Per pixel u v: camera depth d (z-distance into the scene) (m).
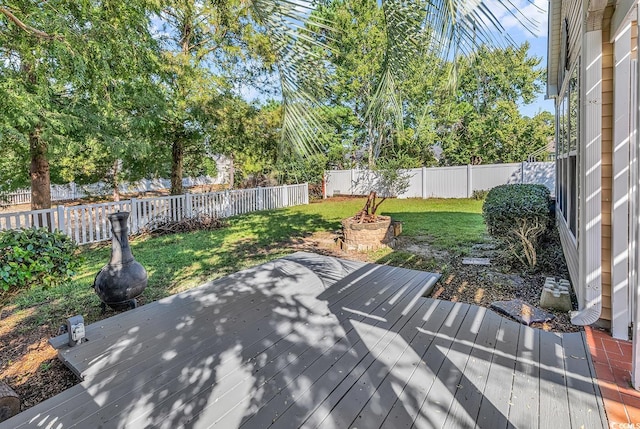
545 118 14.81
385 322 3.01
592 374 2.22
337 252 6.13
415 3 1.48
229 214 10.48
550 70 6.95
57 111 5.54
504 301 3.56
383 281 4.12
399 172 14.00
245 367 2.32
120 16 4.39
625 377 2.18
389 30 1.67
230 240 7.23
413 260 5.37
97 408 1.93
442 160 15.82
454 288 4.08
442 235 7.05
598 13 2.82
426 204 11.92
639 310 2.03
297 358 2.43
